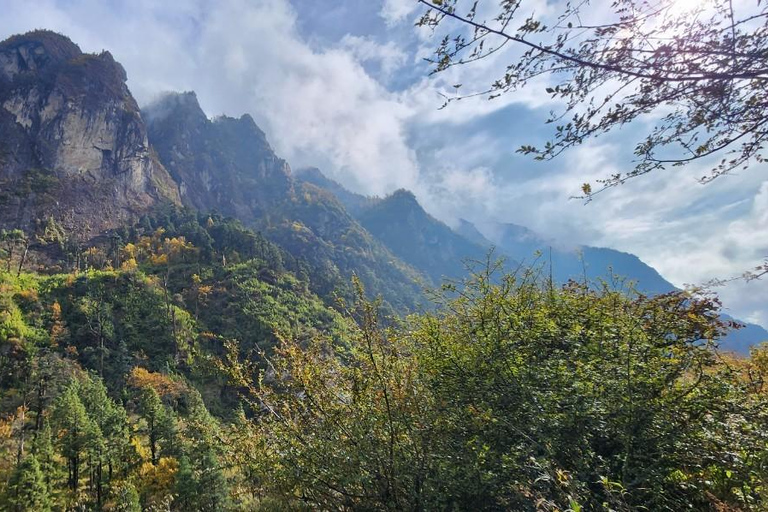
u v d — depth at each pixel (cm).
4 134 15100
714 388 339
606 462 304
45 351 5159
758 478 277
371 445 369
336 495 386
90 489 3092
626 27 202
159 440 3294
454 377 419
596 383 349
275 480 395
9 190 13588
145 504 2584
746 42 188
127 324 6375
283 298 7594
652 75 204
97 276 7519
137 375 4891
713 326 388
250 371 457
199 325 6594
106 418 3347
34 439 3072
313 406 418
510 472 319
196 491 2016
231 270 8538
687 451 309
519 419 365
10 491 2517
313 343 451
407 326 481
